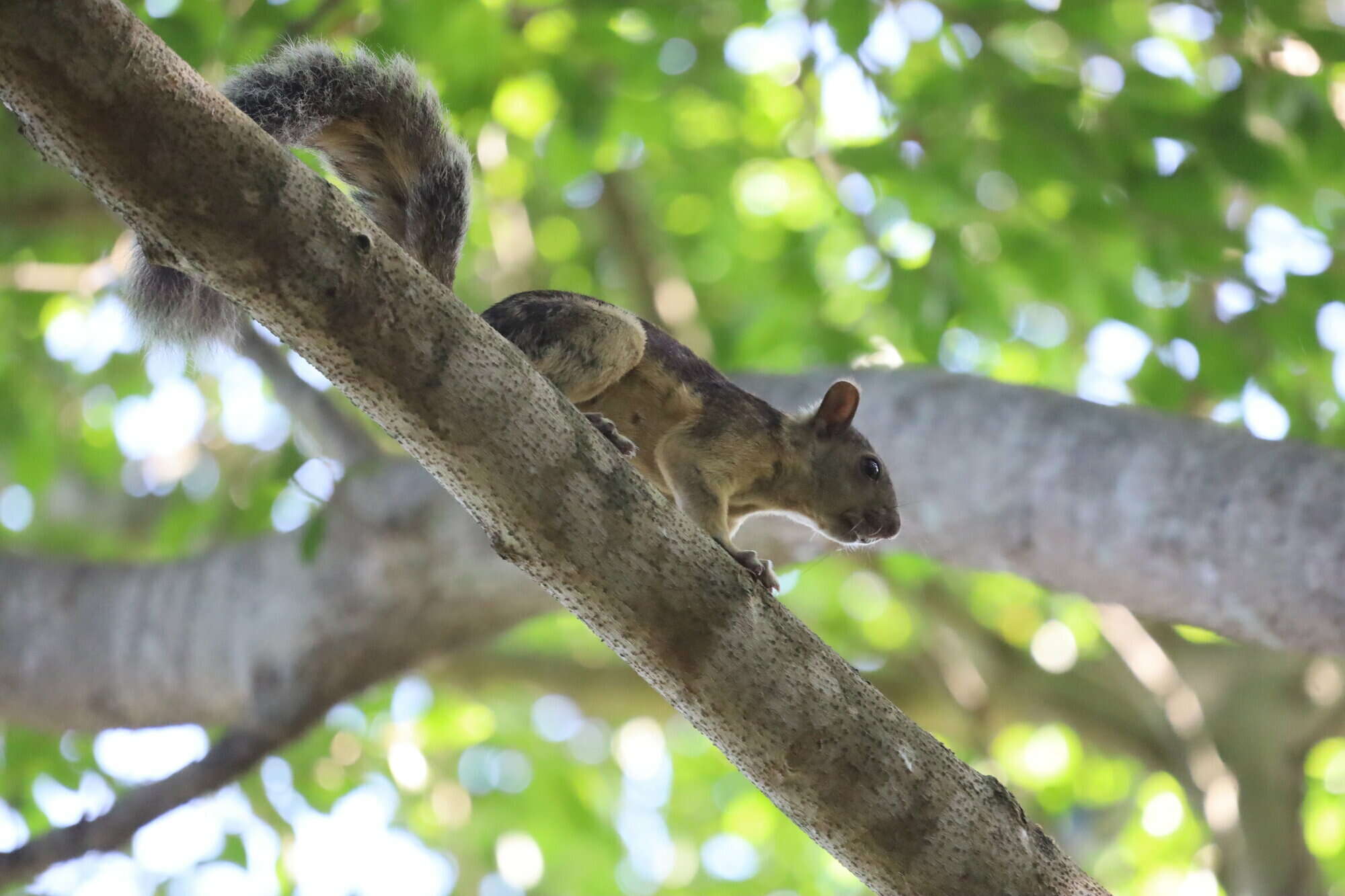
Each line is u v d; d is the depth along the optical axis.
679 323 14.89
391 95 6.97
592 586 5.21
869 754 5.45
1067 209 12.13
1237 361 11.91
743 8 12.95
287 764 14.70
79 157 4.41
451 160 7.13
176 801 9.80
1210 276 11.65
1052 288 12.66
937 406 9.55
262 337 11.89
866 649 16.48
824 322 14.24
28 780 14.09
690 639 5.29
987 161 12.24
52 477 15.91
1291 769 13.98
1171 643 15.17
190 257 4.63
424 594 10.72
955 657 15.70
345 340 4.82
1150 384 12.42
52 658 11.28
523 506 5.11
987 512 9.05
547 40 12.72
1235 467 8.20
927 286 12.81
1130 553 8.42
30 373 15.39
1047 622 16.19
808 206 15.80
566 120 12.74
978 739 15.62
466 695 16.27
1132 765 17.86
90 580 11.59
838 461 8.52
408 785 15.25
